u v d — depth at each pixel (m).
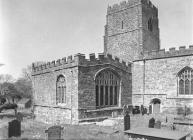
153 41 38.22
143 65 32.47
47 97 32.56
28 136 16.89
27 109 51.22
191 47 28.17
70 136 17.39
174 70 29.53
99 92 29.03
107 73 30.27
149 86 31.66
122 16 38.38
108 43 40.22
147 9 37.38
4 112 39.16
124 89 32.19
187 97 28.25
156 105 31.23
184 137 14.08
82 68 27.03
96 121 27.16
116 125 23.72
